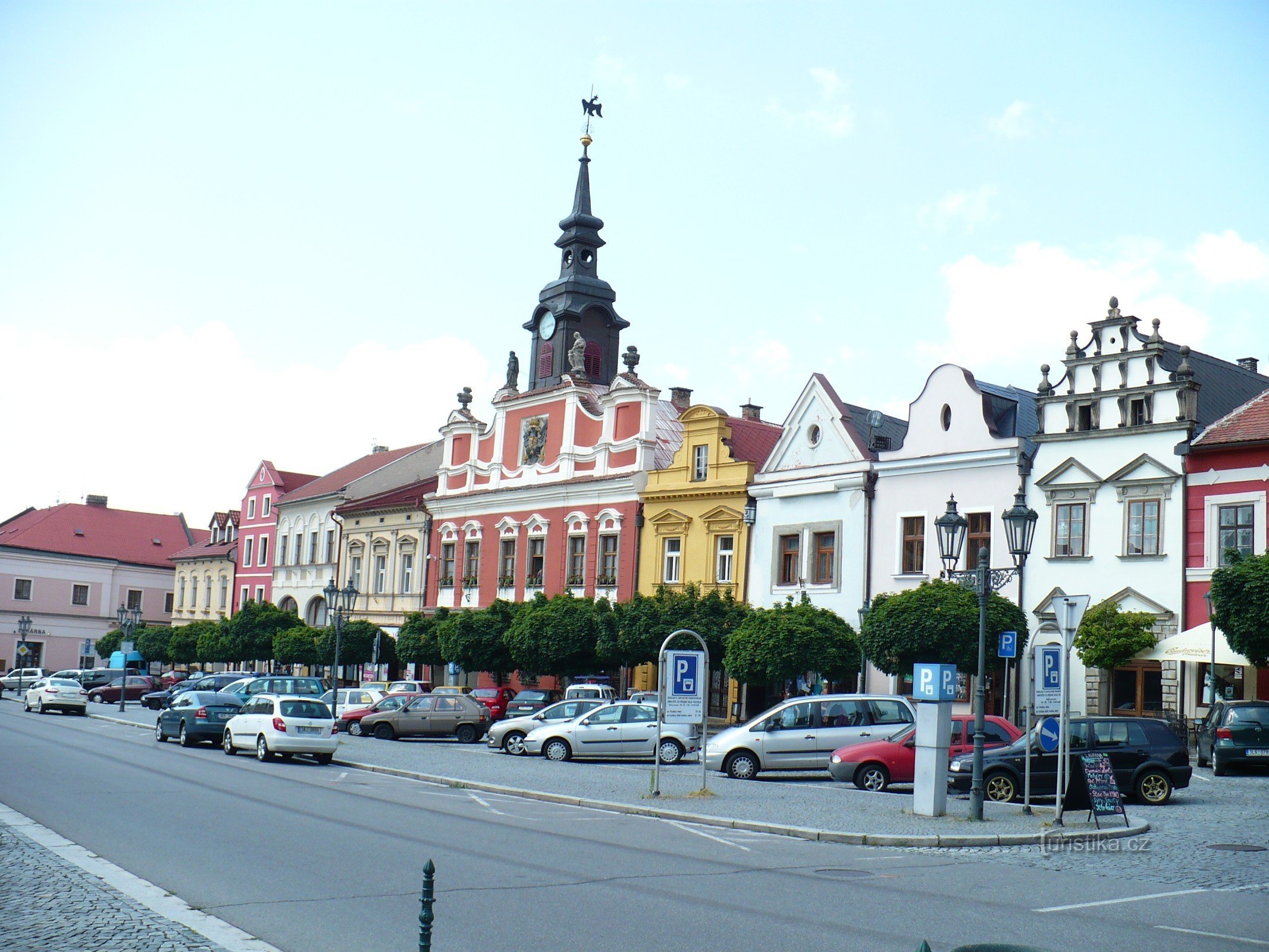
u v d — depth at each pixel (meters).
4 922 11.36
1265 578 28.73
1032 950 6.14
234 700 39.00
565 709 37.59
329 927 11.58
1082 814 21.64
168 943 10.68
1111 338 37.47
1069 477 37.72
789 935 11.41
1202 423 37.06
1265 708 28.89
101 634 106.12
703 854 16.81
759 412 63.22
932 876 15.17
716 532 49.56
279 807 21.20
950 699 21.41
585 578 55.62
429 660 56.94
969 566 40.09
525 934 11.36
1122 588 36.06
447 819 20.09
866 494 43.59
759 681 39.66
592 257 63.81
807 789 26.39
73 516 109.06
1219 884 14.88
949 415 41.34
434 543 66.31
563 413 58.84
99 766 28.70
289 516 82.44
